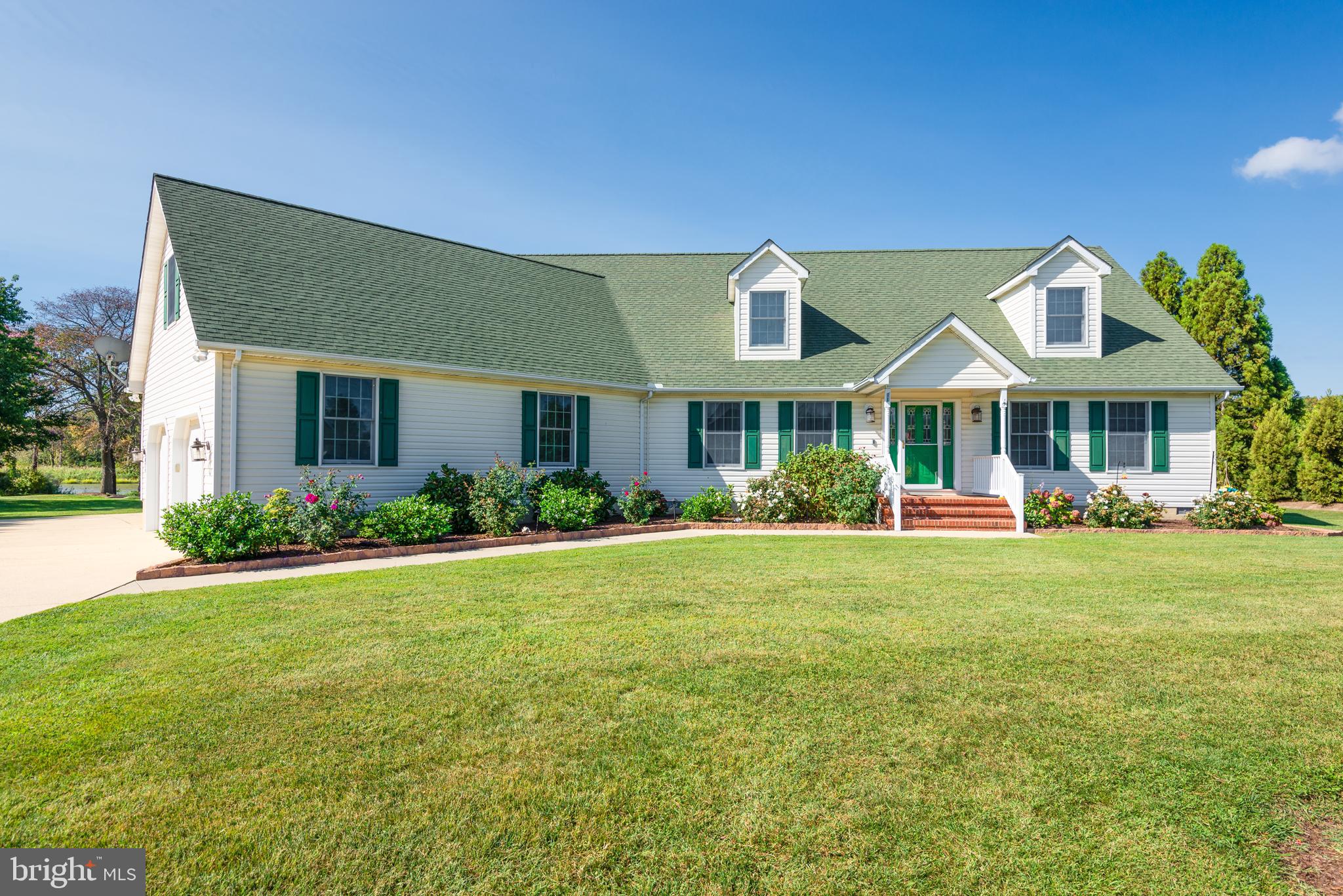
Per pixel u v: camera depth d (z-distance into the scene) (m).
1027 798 3.04
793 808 2.96
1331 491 19.84
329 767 3.33
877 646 5.28
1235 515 13.67
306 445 11.52
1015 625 5.94
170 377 13.75
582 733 3.71
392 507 11.12
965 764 3.36
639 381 16.09
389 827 2.81
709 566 9.10
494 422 14.02
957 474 16.12
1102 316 17.62
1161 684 4.45
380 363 12.03
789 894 2.41
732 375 16.31
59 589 7.82
